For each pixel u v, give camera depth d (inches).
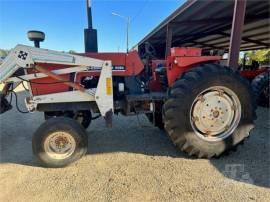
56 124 107.7
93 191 90.2
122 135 154.6
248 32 413.1
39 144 107.2
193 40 562.3
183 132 112.7
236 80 115.6
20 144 143.9
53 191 91.0
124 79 134.3
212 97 116.2
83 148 112.7
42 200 85.5
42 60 111.7
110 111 120.4
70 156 110.6
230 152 123.0
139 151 127.5
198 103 115.3
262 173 101.3
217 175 99.9
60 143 110.3
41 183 97.0
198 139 114.3
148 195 86.7
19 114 227.3
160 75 147.1
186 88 111.7
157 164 111.1
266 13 297.0
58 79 115.8
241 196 84.9
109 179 98.4
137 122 184.5
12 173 105.8
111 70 118.3
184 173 102.0
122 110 132.0
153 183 94.5
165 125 115.0
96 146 135.9
